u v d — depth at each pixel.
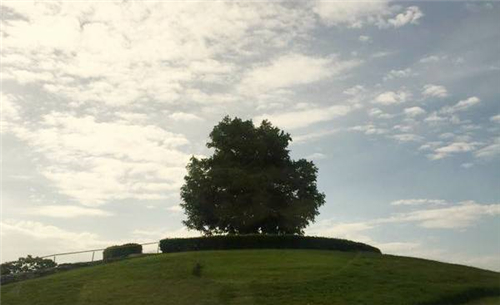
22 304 32.97
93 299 32.12
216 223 60.59
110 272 37.41
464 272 37.28
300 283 32.88
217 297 31.09
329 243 47.12
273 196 60.25
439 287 32.56
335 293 31.25
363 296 30.73
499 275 37.97
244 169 60.53
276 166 62.09
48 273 42.19
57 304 32.12
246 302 30.23
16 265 47.03
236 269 36.31
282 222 59.78
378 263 38.56
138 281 34.66
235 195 59.28
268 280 33.59
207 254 41.41
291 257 40.19
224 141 62.16
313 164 62.50
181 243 47.09
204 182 59.53
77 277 37.19
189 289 32.56
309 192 61.88
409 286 32.66
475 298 32.22
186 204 60.78
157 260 39.53
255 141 61.47
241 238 46.56
